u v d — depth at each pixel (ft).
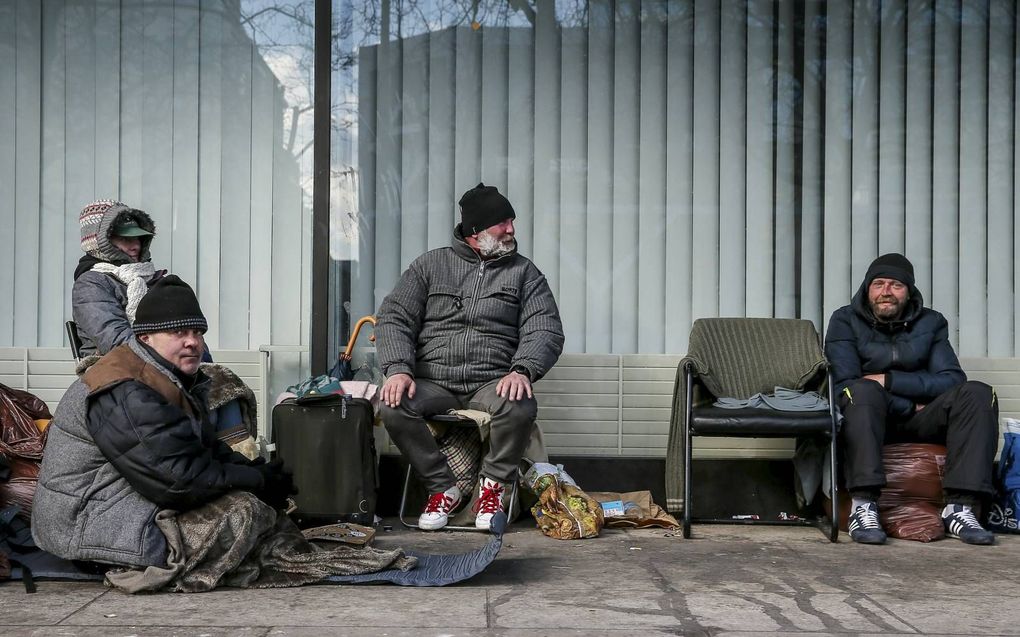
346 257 19.60
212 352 19.52
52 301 19.49
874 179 19.79
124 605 11.95
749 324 18.57
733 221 19.77
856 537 16.37
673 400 17.95
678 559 14.97
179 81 19.51
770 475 18.98
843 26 19.75
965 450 16.66
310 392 16.85
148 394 12.55
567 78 19.74
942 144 19.79
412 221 19.67
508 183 19.75
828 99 19.77
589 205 19.75
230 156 19.54
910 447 17.28
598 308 19.74
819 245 19.77
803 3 19.72
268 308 19.58
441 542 16.31
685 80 19.76
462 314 17.85
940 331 18.15
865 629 11.35
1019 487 17.30
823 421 16.40
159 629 11.00
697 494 18.98
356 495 16.85
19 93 19.40
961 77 19.80
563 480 17.61
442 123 19.69
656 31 19.75
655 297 19.76
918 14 19.76
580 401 19.58
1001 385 19.72
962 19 19.77
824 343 18.60
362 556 13.24
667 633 11.09
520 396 16.93
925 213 19.80
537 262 19.75
